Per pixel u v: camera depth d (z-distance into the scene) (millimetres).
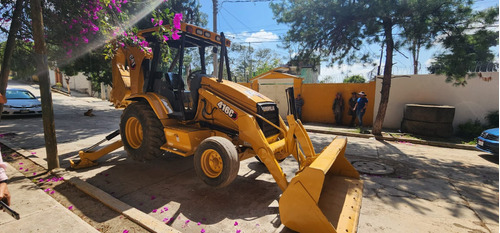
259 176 4527
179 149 3965
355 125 11133
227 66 4980
